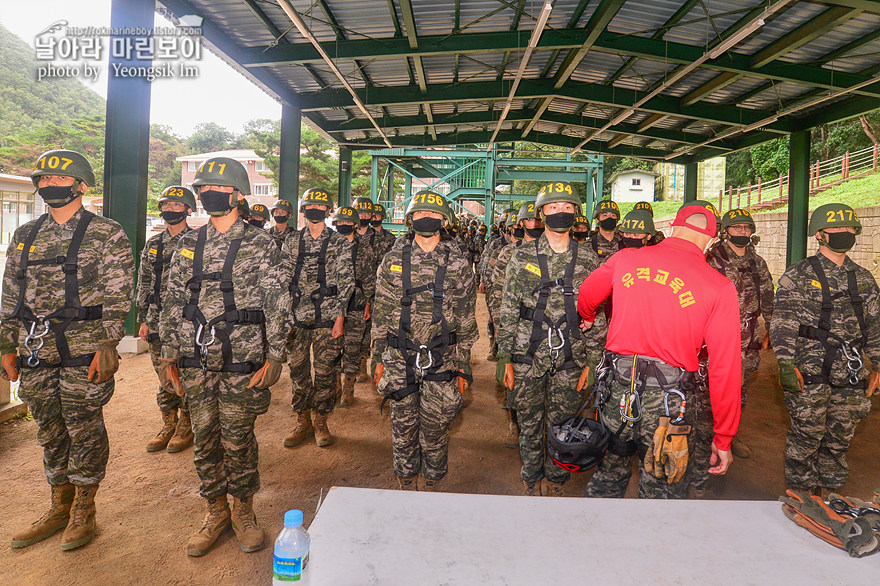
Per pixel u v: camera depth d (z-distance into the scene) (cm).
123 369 705
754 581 121
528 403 346
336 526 138
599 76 1285
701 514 150
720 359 220
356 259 581
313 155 3734
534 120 1590
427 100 1345
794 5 819
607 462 267
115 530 326
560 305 336
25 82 8219
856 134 2830
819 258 352
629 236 479
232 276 296
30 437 467
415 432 342
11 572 282
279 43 1048
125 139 796
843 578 124
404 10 886
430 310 332
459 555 127
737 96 1269
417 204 328
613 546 133
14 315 299
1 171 5044
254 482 312
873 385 346
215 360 291
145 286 468
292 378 473
